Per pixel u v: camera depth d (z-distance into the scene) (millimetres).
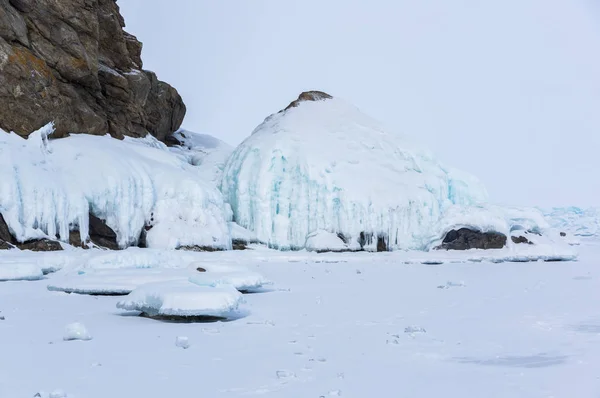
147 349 8094
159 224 29688
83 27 31172
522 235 32094
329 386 6141
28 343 8461
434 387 6090
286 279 19609
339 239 33188
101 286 14453
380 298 14211
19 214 24156
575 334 9148
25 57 27984
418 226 33938
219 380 6383
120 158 29797
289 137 35562
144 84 37562
